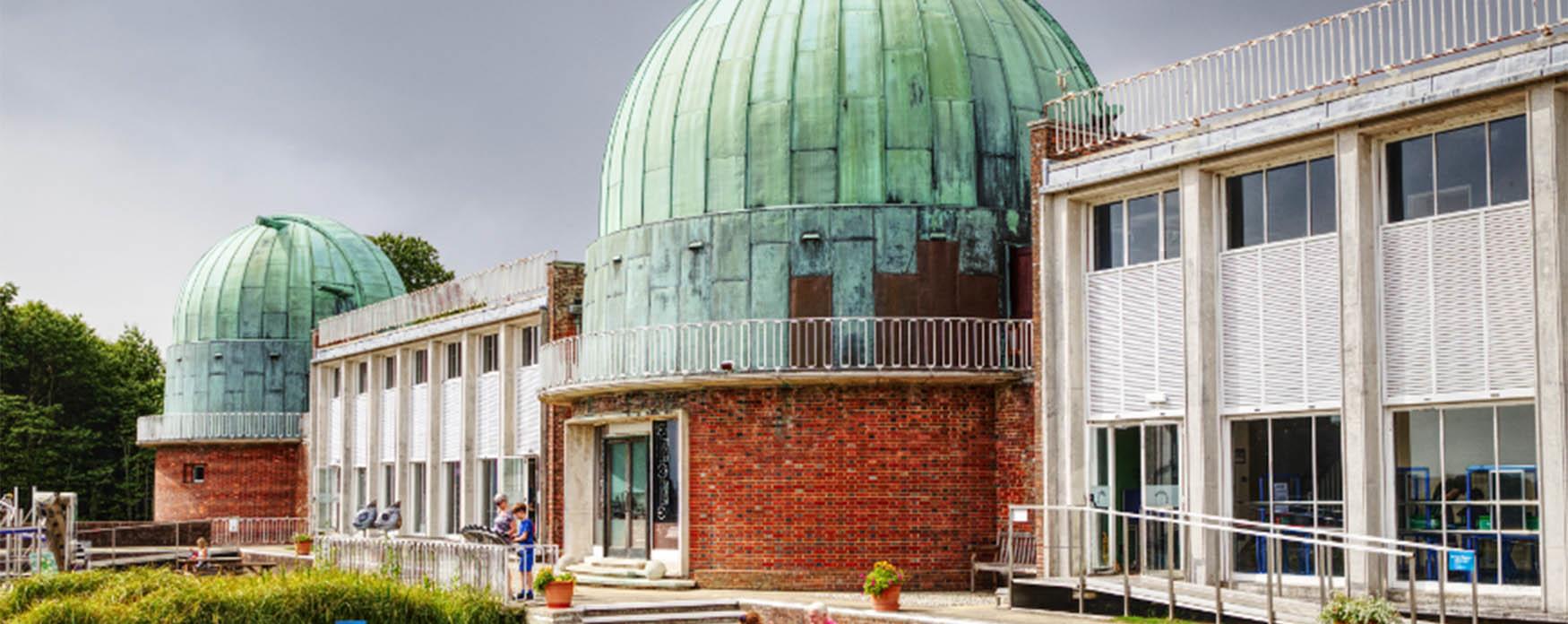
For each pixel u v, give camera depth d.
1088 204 25.50
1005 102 30.06
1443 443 19.84
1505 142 19.30
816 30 30.22
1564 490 18.11
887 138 29.47
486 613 23.55
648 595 26.81
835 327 28.89
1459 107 19.44
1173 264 23.75
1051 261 25.72
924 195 29.38
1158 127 23.75
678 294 30.22
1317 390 21.33
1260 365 22.20
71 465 76.25
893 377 27.59
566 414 35.56
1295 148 21.59
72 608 22.81
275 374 57.84
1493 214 19.31
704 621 24.39
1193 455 22.80
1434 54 19.75
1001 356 28.52
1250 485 22.38
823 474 27.98
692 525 28.95
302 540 42.06
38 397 77.19
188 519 57.16
